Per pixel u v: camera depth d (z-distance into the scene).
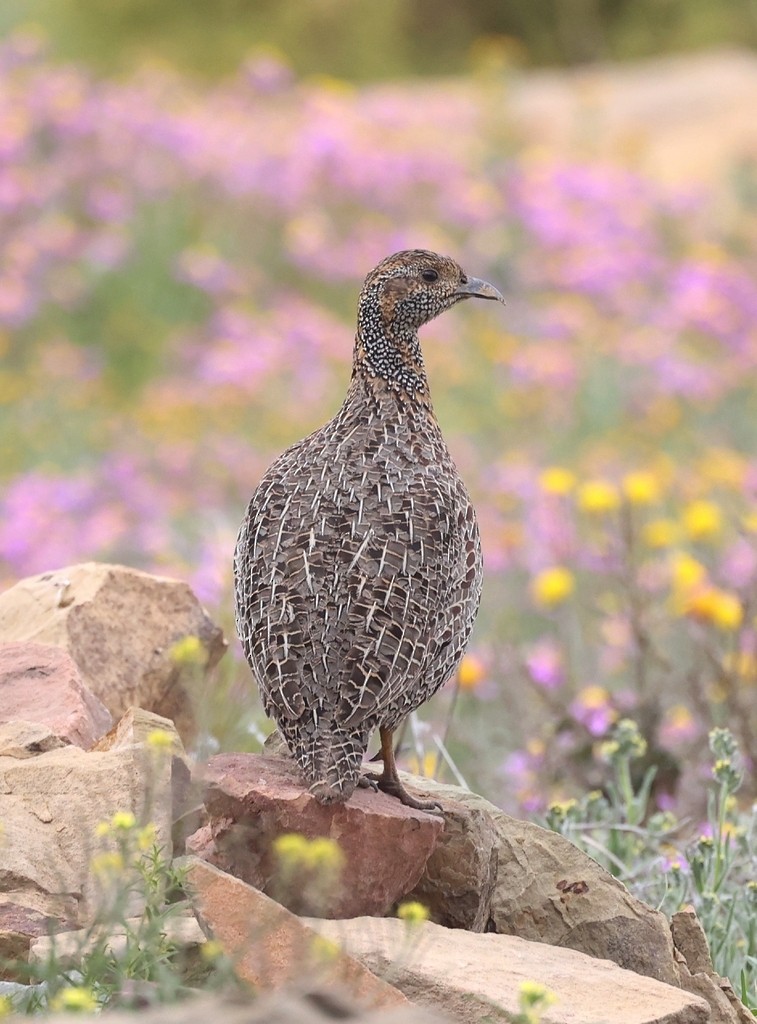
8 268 21.86
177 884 5.48
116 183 23.50
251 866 6.17
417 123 28.38
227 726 8.98
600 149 30.08
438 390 19.48
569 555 13.38
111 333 21.42
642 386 19.30
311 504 6.73
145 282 22.22
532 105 35.69
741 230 25.41
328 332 20.23
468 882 6.52
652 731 10.19
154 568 13.12
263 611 6.34
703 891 7.55
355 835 6.17
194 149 24.20
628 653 11.59
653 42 43.81
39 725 6.75
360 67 43.12
